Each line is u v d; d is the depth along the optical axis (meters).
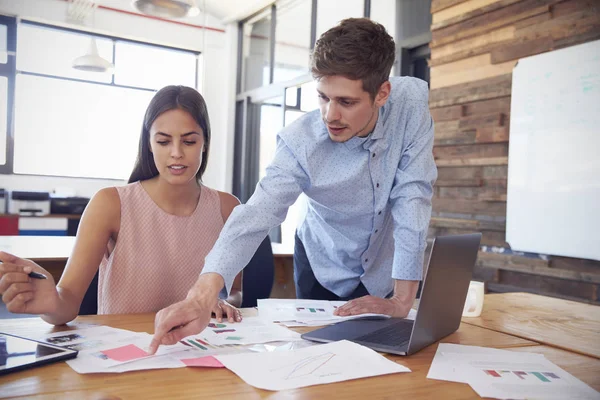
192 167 1.52
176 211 1.63
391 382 0.90
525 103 3.38
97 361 0.94
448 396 0.85
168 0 3.93
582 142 3.05
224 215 1.71
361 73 1.21
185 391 0.82
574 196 3.10
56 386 0.82
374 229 1.59
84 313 1.68
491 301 1.74
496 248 3.61
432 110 4.09
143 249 1.57
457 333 1.28
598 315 1.55
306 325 1.29
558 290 3.24
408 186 1.47
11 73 7.10
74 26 7.29
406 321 1.31
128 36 7.61
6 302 1.13
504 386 0.90
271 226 1.32
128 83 8.04
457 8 3.90
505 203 3.55
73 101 7.78
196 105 1.51
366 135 1.45
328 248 1.71
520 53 3.41
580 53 3.05
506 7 3.50
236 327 1.23
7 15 6.98
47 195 6.31
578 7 3.08
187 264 1.62
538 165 3.30
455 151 3.90
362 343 1.10
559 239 3.18
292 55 6.79
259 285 2.05
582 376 0.99
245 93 7.79
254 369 0.92
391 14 4.88
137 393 0.81
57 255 2.43
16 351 0.96
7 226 6.03
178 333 1.00
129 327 1.21
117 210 1.54
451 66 3.95
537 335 1.29
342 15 5.69
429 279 1.04
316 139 1.44
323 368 0.94
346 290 1.77
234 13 7.76
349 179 1.47
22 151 7.51
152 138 1.50
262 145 7.62
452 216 3.92
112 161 8.08
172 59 8.26
